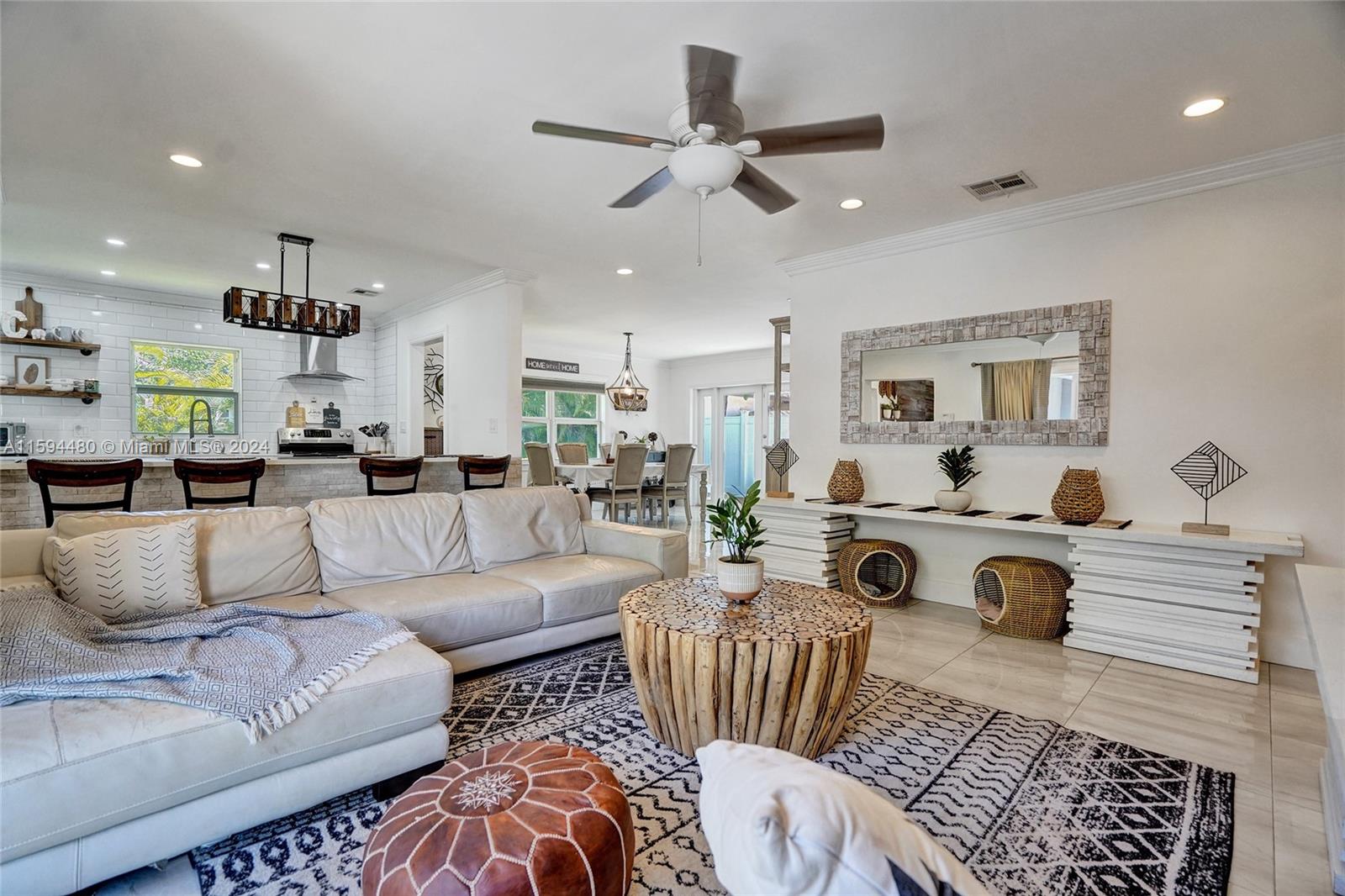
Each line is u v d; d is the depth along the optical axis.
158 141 2.81
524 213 3.73
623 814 1.26
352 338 7.01
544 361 9.09
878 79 2.34
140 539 2.19
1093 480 3.37
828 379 4.61
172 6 1.92
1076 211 3.48
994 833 1.69
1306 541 2.92
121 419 5.61
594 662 2.90
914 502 4.24
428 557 2.97
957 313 3.96
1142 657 3.04
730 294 5.89
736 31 2.06
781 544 4.58
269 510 2.69
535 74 2.31
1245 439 3.06
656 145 2.21
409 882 1.08
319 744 1.64
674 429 10.66
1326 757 1.90
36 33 2.04
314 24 2.02
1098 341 3.43
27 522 3.49
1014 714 2.43
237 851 1.61
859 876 0.67
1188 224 3.19
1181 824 1.74
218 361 6.16
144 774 1.39
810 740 1.98
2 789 1.23
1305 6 1.91
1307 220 2.90
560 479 7.55
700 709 1.94
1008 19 2.00
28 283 5.11
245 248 4.40
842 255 4.44
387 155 2.95
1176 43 2.11
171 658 1.72
